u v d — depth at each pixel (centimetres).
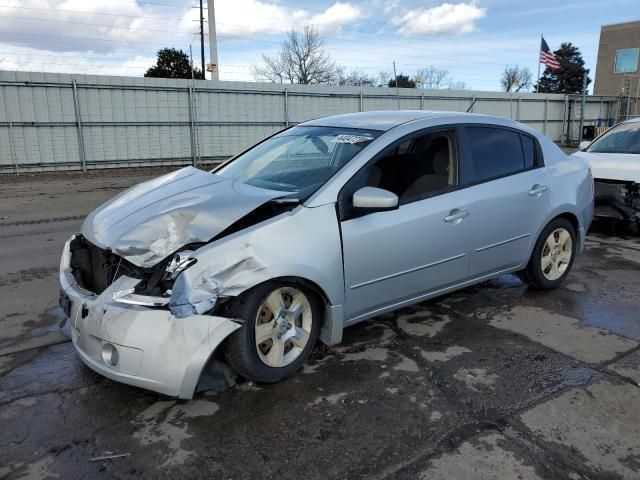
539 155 461
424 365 343
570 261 493
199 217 296
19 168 1783
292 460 250
